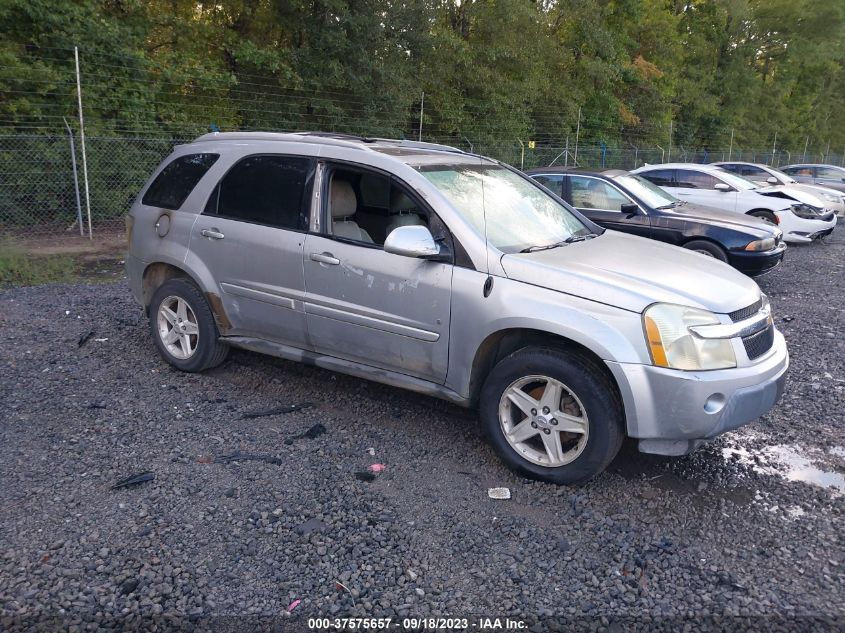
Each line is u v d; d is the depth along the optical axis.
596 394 3.59
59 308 7.30
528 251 4.12
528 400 3.83
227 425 4.51
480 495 3.75
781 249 9.34
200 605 2.82
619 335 3.54
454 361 4.04
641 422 3.55
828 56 43.28
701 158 35.25
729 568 3.19
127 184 14.54
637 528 3.49
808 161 45.47
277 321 4.75
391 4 18.03
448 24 23.52
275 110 17.14
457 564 3.14
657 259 4.26
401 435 4.47
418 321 4.11
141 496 3.61
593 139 29.47
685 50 38.06
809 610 2.90
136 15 15.12
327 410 4.82
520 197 4.77
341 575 3.03
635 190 9.60
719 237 8.97
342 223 4.62
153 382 5.20
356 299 4.33
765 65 46.00
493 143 23.22
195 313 5.15
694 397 3.48
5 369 5.38
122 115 14.34
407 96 18.73
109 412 4.63
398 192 4.72
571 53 28.27
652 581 3.06
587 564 3.17
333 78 17.17
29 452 4.03
